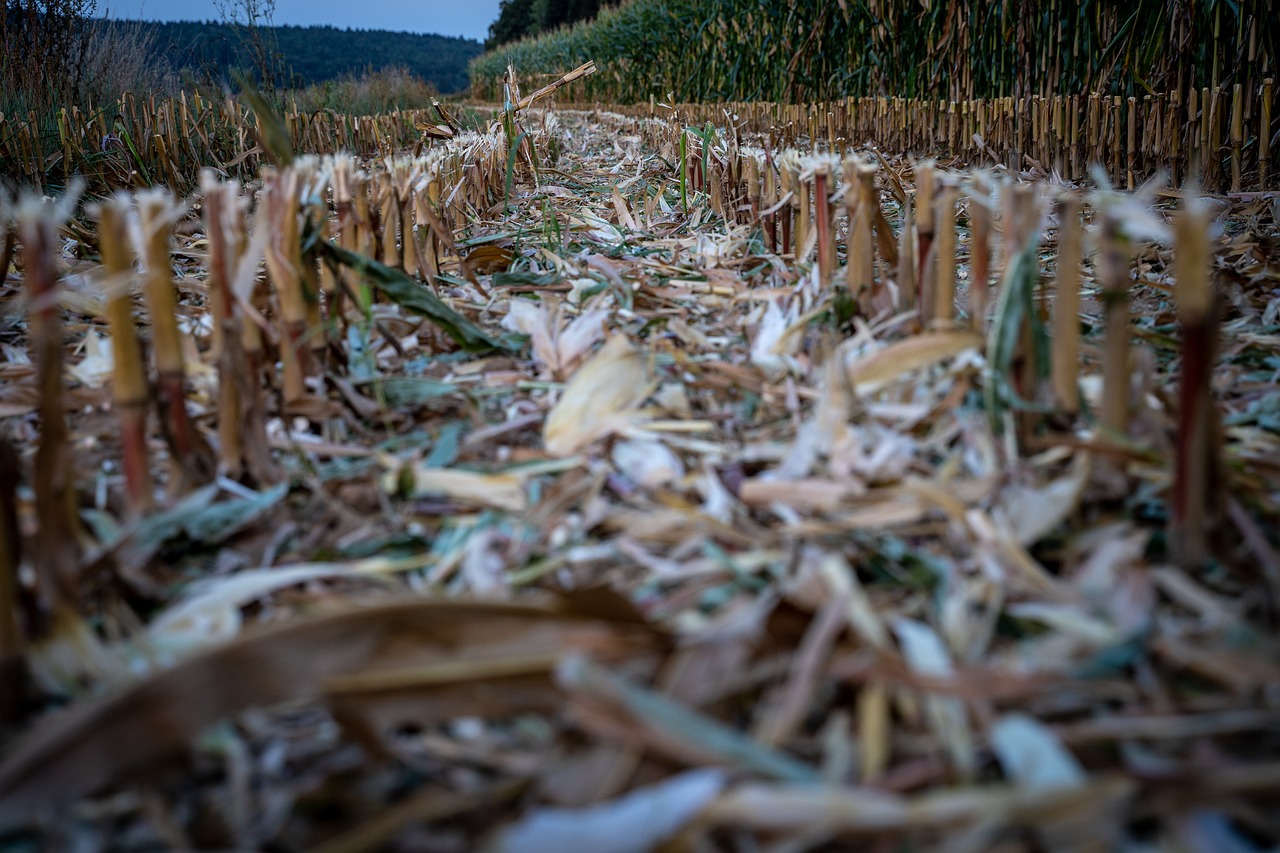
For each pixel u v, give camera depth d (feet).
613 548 4.92
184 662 3.23
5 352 8.38
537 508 5.29
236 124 23.02
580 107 75.82
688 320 9.15
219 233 5.42
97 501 5.42
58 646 3.86
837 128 27.96
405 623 3.52
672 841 2.97
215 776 3.53
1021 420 5.50
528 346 8.40
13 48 23.44
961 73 26.81
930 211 7.25
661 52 54.65
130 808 3.37
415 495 5.55
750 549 4.90
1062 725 3.62
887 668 3.59
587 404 6.34
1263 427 6.13
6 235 9.43
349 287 7.36
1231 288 9.67
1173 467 4.82
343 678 3.42
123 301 4.79
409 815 3.17
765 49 37.52
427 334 8.64
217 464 5.79
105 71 26.21
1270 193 15.08
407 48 268.00
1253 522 4.83
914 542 4.92
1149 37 19.42
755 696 3.74
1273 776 3.10
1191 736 3.51
